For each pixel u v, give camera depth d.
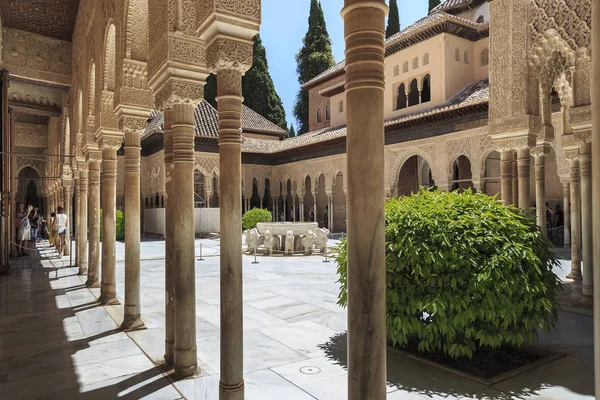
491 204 3.77
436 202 3.83
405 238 3.44
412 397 2.71
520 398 2.69
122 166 22.36
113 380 3.12
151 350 3.81
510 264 3.18
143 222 23.30
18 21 8.87
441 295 3.22
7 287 6.89
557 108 11.73
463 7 18.66
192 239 3.28
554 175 14.63
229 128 2.60
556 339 3.88
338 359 3.47
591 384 2.88
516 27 5.67
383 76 1.72
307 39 34.25
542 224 6.69
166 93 3.21
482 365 3.30
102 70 5.50
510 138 5.75
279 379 3.05
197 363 3.42
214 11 2.44
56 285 7.07
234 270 2.58
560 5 5.18
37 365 3.43
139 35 4.46
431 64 16.45
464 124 14.10
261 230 12.49
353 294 1.71
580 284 6.42
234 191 2.60
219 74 2.60
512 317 3.15
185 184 3.24
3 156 8.34
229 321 2.56
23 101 11.51
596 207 1.04
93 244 6.93
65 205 11.91
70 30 9.37
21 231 11.74
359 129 1.69
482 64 16.50
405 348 3.70
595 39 1.06
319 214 25.98
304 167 22.48
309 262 10.02
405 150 16.36
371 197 1.69
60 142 12.75
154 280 7.61
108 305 5.58
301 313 5.02
